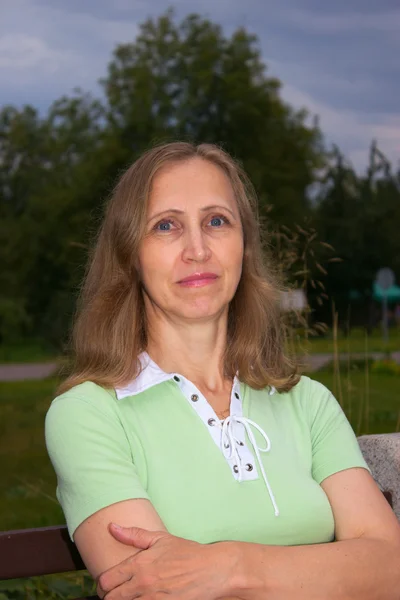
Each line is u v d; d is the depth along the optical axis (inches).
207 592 74.3
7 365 1027.3
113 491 79.8
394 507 104.6
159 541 76.3
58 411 85.1
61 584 138.0
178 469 84.5
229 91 1125.7
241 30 1166.3
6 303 1419.8
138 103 1121.4
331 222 1357.0
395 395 425.4
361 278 1371.8
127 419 85.8
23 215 1450.5
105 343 91.0
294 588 76.6
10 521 232.2
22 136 1679.4
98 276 93.8
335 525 89.2
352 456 92.7
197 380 94.0
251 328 98.5
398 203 1384.1
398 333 1055.0
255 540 84.4
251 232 101.9
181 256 90.4
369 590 80.4
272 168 1130.0
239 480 85.4
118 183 94.8
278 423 94.0
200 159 94.4
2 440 400.8
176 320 93.0
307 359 147.0
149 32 1163.3
